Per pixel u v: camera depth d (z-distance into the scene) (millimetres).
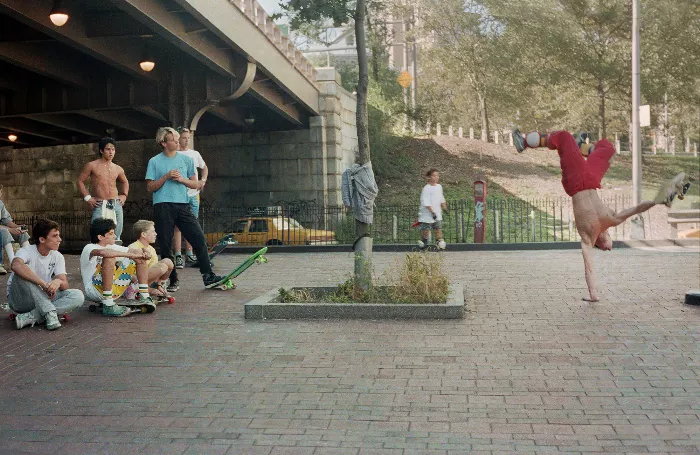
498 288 10039
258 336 7332
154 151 30484
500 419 4715
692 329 7137
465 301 9023
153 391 5543
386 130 36969
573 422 4621
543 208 28734
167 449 4344
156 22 14547
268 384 5648
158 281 9469
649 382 5438
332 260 14820
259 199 28984
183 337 7367
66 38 15430
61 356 6695
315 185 28531
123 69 18750
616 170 36969
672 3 35281
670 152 47375
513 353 6395
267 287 10750
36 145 34156
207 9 15430
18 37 16281
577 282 10422
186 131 13055
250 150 29125
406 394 5301
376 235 23719
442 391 5352
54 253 8195
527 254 15070
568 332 7148
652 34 36312
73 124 26797
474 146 38312
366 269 8844
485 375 5742
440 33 39531
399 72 38500
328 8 9641
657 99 37281
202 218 23453
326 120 28547
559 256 14398
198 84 20812
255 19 19234
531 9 36031
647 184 33969
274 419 4832
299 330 7570
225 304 9273
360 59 9289
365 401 5160
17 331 7828
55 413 5062
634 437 4328
